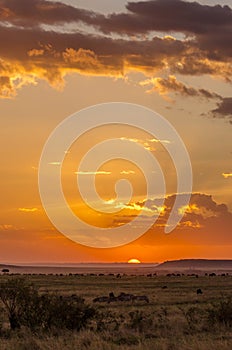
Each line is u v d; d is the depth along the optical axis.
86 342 33.03
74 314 41.09
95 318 44.19
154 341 33.44
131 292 104.38
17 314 41.97
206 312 53.22
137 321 43.53
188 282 155.12
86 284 139.12
